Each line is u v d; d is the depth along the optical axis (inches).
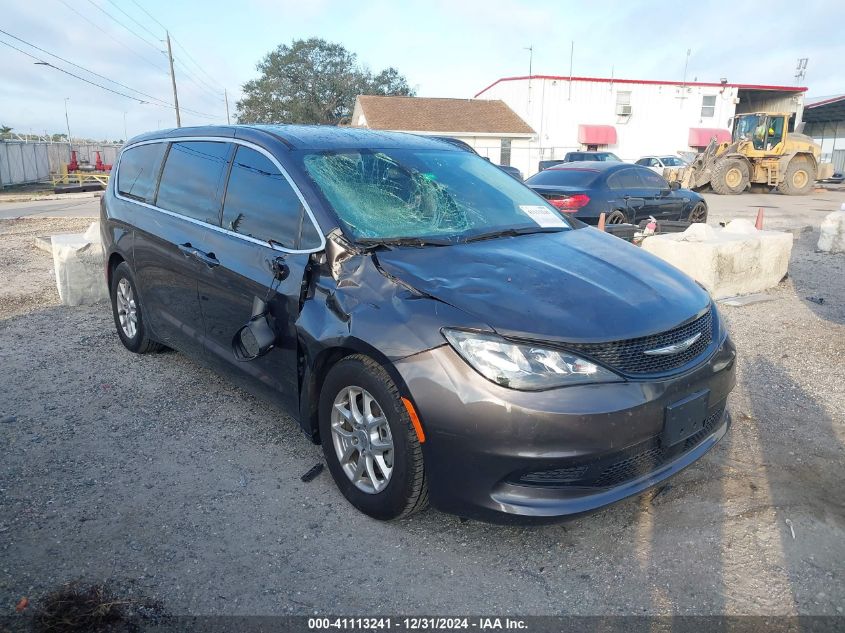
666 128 1660.9
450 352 108.0
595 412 105.0
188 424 164.7
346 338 118.9
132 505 129.2
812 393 187.6
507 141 1572.3
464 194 155.9
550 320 109.5
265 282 139.9
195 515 126.3
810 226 566.6
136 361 208.5
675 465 119.9
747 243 298.2
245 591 105.9
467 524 124.4
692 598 105.5
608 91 1605.6
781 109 1790.1
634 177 442.3
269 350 139.8
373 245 128.6
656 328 114.4
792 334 243.6
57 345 225.3
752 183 1061.8
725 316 267.9
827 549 117.4
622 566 113.2
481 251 133.0
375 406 121.5
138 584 106.7
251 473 141.7
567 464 105.3
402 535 121.1
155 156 194.2
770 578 110.0
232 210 156.3
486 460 106.2
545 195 416.5
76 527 121.7
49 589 105.0
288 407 141.9
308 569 111.5
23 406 174.9
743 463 147.1
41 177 1619.1
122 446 153.1
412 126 1492.4
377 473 124.6
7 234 535.5
